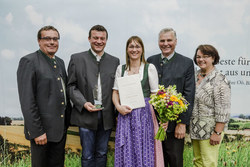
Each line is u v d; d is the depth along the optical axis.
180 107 1.53
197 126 1.78
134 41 1.65
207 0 2.16
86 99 1.73
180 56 1.82
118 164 1.66
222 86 1.69
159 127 1.67
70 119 1.81
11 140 2.30
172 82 1.75
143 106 1.64
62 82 1.74
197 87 1.81
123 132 1.65
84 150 1.78
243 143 2.25
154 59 1.89
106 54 1.85
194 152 1.95
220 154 2.27
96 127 1.73
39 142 1.60
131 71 1.71
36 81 1.62
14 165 2.32
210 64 1.76
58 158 1.80
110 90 1.77
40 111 1.63
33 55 1.63
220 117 1.68
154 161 1.70
